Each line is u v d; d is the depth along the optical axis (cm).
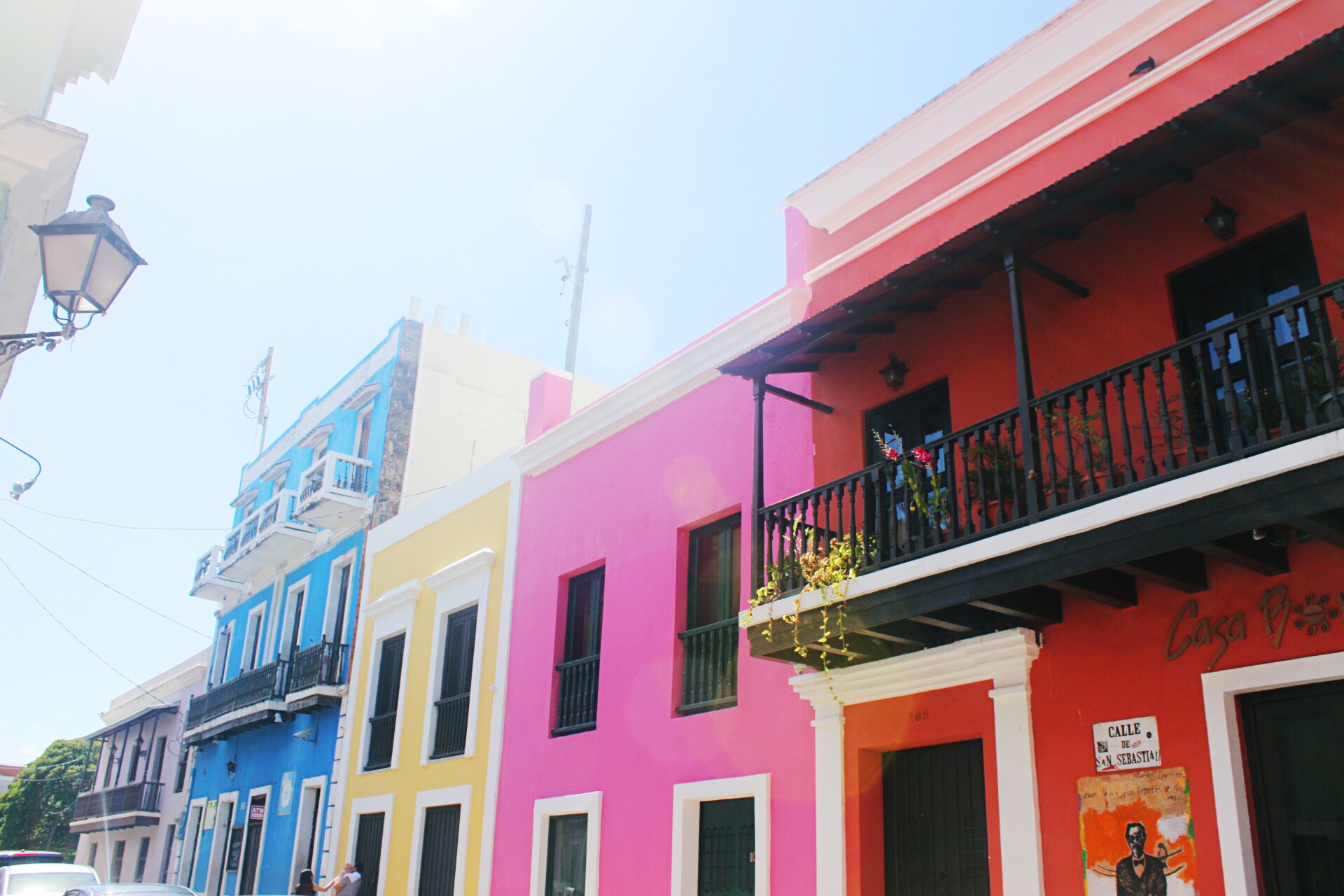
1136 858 610
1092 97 775
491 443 1942
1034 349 761
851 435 884
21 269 838
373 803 1435
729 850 903
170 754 2572
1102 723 650
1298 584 582
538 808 1115
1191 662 617
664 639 1020
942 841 743
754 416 998
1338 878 544
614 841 1003
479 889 1158
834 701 821
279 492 1969
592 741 1071
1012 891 664
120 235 703
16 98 850
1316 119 632
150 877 2428
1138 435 673
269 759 1845
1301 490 504
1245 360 544
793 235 1026
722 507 1000
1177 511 550
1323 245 614
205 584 2283
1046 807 666
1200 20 722
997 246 677
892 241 896
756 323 1003
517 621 1259
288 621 1961
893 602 691
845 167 951
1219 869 572
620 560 1113
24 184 833
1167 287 690
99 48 980
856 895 759
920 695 766
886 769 796
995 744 706
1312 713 573
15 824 4162
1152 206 709
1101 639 667
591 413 1209
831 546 762
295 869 1608
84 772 4003
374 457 1825
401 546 1595
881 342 884
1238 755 586
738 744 905
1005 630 704
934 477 702
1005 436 738
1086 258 742
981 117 847
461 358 1953
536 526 1280
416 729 1390
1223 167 675
